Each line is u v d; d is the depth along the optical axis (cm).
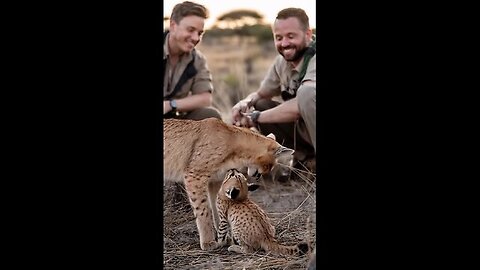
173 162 459
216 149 457
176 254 443
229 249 445
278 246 436
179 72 506
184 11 498
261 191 504
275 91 525
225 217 450
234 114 517
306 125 494
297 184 503
